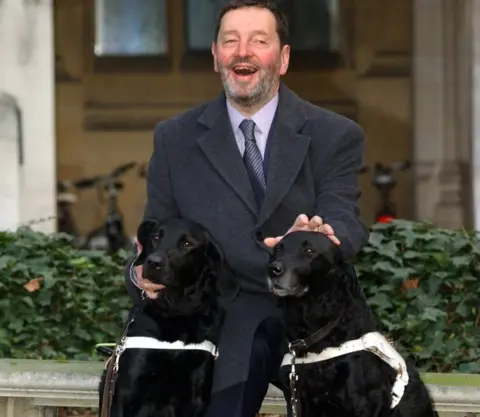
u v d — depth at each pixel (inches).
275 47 292.7
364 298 288.0
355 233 285.4
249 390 295.3
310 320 276.4
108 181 979.9
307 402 279.4
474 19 874.8
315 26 1210.6
